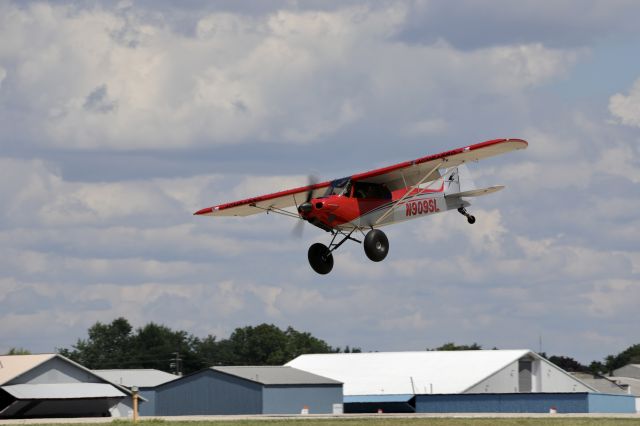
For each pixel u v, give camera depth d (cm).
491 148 4766
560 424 6106
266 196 5234
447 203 5519
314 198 5197
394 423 6053
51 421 6812
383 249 4981
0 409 9075
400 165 4906
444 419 6612
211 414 9644
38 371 9219
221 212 5509
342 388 9581
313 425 5819
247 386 9406
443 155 4841
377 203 5053
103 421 6525
